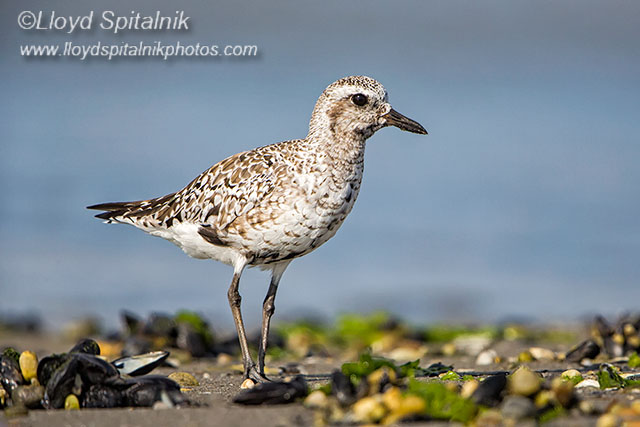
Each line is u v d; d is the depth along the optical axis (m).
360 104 9.35
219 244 9.53
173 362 11.20
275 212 9.13
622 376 8.73
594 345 10.62
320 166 9.19
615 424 6.31
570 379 8.22
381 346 13.43
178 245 10.22
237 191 9.28
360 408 6.70
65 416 7.04
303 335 14.05
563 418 6.57
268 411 7.06
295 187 9.11
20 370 7.56
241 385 8.93
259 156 9.46
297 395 7.32
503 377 7.04
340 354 12.96
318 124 9.35
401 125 9.47
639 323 11.23
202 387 8.86
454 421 6.61
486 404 6.84
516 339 13.54
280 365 11.22
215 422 6.79
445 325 15.12
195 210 9.59
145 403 7.31
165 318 12.20
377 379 7.13
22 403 7.30
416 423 6.60
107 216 10.55
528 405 6.58
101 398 7.34
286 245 9.30
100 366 7.38
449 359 11.41
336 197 9.26
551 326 14.99
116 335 13.26
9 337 14.25
